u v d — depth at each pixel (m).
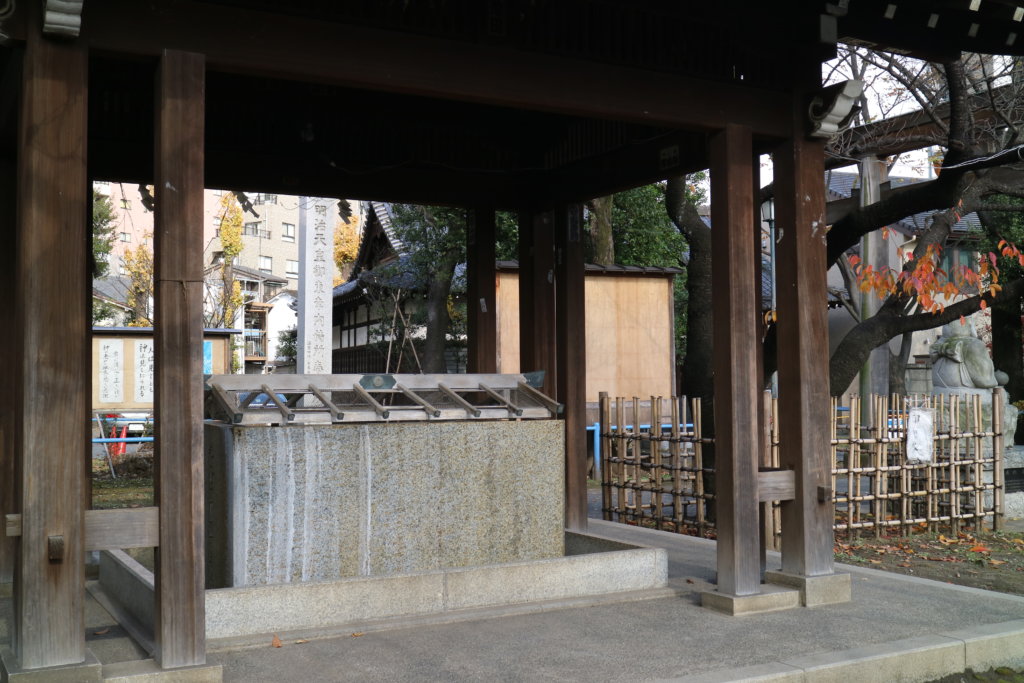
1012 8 5.76
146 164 6.91
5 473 5.90
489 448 5.88
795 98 5.93
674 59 5.61
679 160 6.81
